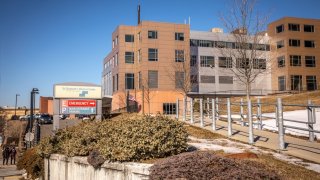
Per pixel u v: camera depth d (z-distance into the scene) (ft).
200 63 238.48
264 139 48.55
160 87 215.10
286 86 245.24
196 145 44.06
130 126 35.50
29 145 114.83
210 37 243.81
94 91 85.30
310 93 145.48
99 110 85.56
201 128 61.72
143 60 214.48
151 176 24.91
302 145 43.06
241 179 21.62
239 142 47.11
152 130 34.63
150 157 34.37
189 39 223.10
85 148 43.29
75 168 43.60
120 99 219.82
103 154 36.17
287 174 27.37
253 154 33.53
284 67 247.91
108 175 35.27
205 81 238.07
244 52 86.48
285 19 249.75
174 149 35.32
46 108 318.65
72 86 84.17
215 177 22.03
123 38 225.56
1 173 93.40
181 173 23.06
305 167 31.50
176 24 221.05
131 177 31.27
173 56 218.59
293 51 248.93
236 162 24.36
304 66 250.16
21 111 382.22
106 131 41.34
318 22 255.91
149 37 217.15
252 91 247.91
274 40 257.55
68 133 55.21
